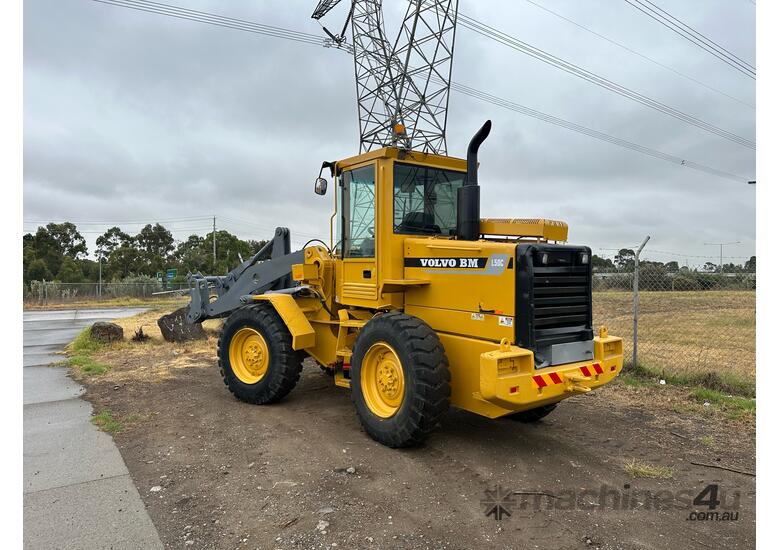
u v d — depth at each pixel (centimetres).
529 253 405
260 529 322
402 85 2108
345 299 564
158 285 3622
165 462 434
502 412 420
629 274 977
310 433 507
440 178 545
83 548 300
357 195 549
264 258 773
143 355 962
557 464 432
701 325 1331
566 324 440
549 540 312
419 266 497
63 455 450
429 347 435
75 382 741
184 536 314
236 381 629
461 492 377
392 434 452
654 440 491
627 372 741
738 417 555
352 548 301
